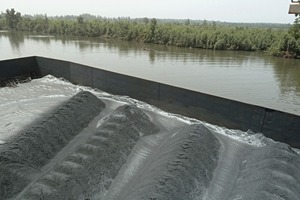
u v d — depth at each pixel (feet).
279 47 143.33
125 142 27.20
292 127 27.04
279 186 19.38
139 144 28.43
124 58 118.21
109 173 23.16
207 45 166.91
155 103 38.27
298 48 139.03
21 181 21.43
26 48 141.08
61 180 20.35
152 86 37.60
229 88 76.02
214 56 136.15
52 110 33.78
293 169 21.61
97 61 108.58
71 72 48.06
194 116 34.65
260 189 19.24
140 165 25.17
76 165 22.22
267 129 28.94
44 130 27.40
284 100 67.10
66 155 26.45
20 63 49.85
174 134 29.94
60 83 48.88
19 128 31.65
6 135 29.99
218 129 31.86
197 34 168.96
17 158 23.11
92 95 37.40
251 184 20.70
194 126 28.58
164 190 18.94
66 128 29.76
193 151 23.91
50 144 26.76
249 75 93.25
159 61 113.80
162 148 26.63
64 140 28.53
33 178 22.26
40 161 24.73
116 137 26.84
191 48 167.53
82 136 30.19
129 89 40.65
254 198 18.44
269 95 70.74
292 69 106.73
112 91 43.16
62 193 19.43
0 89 45.98
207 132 28.12
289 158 22.75
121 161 24.99
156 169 22.00
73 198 19.63
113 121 29.68
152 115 35.76
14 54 118.62
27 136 25.86
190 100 34.30
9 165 21.95
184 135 26.66
